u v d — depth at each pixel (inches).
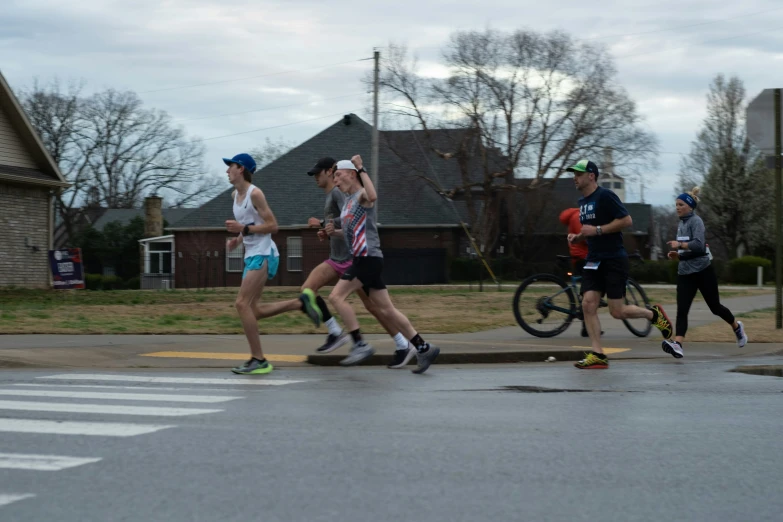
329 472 190.5
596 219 366.6
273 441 220.2
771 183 2153.1
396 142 1770.4
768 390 306.8
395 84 1663.4
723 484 185.3
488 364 389.7
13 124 1087.6
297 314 616.1
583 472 193.0
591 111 1644.9
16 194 1090.7
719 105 2218.3
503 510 165.3
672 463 201.9
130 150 2578.7
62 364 378.9
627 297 484.4
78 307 730.2
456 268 1723.7
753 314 613.9
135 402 277.9
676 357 402.0
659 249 3257.9
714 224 2239.2
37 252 1122.7
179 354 402.3
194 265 1769.2
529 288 473.1
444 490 177.8
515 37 1654.8
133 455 205.8
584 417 254.4
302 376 342.0
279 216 1731.1
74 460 201.3
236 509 164.7
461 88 1662.2
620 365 379.6
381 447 214.1
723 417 256.1
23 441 220.7
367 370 362.6
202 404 273.7
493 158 1742.1
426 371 356.8
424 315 624.4
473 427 238.7
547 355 402.0
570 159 1678.2
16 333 486.9
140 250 2054.6
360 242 348.2
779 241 498.9
